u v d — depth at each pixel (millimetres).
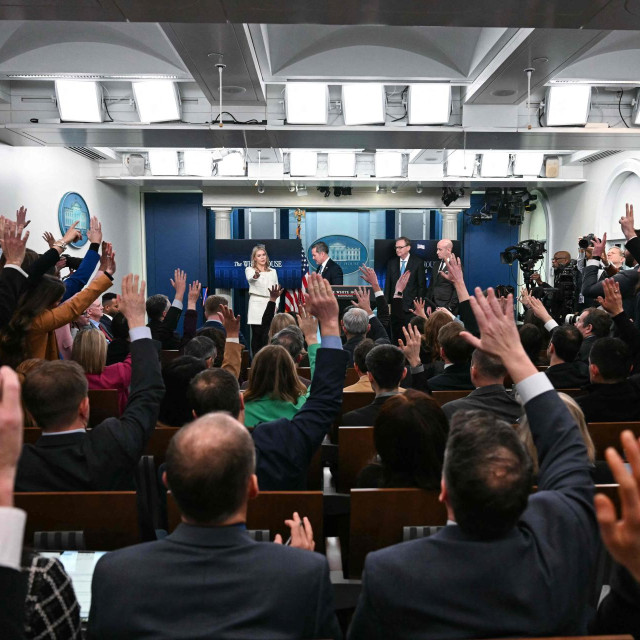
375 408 2787
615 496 1749
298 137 7762
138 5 4441
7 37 6359
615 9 4457
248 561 1152
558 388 3541
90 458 1911
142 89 7348
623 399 2975
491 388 2611
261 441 2057
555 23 4750
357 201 12883
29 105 7758
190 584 1123
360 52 6766
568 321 6844
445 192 12133
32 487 1908
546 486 1320
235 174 11531
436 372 4430
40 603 1081
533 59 5934
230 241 10914
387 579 1124
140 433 1989
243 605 1119
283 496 1841
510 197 12062
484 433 1174
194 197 14102
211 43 5633
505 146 8148
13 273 3242
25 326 3270
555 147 8172
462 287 3797
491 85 6770
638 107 7734
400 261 9969
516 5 4418
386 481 1927
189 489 1158
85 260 4051
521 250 9766
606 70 6750
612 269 5215
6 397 792
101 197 11828
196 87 7699
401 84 7277
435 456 1847
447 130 7402
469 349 3594
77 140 8023
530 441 1970
